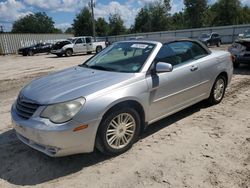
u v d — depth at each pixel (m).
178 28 72.81
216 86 5.66
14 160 3.76
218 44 30.75
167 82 4.28
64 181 3.25
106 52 4.95
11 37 37.72
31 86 3.95
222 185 3.05
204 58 5.22
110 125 3.59
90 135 3.36
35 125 3.24
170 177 3.23
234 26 40.16
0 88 9.27
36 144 3.45
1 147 4.16
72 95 3.35
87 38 26.80
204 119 5.04
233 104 5.90
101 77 3.88
